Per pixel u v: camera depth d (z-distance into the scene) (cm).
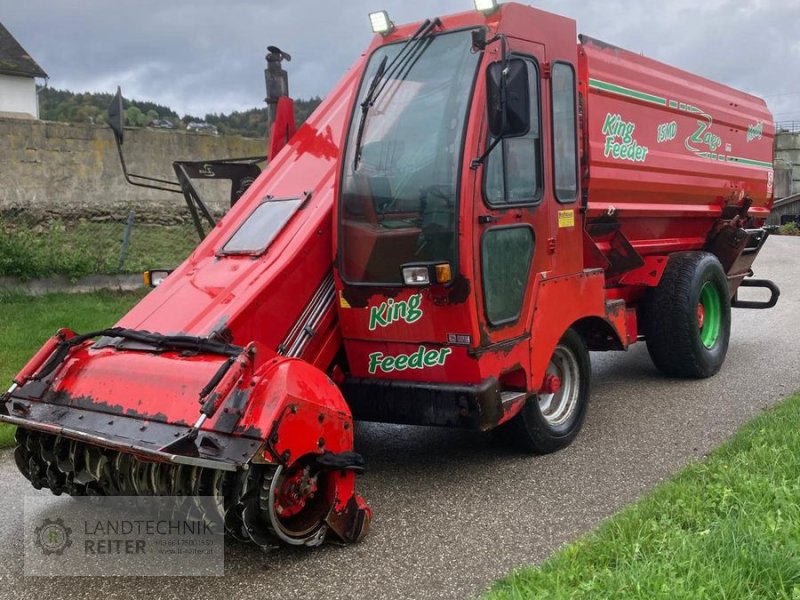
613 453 557
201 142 1495
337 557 411
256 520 380
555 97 540
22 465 461
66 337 469
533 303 516
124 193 1423
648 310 738
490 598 332
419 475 527
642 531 370
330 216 504
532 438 541
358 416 500
